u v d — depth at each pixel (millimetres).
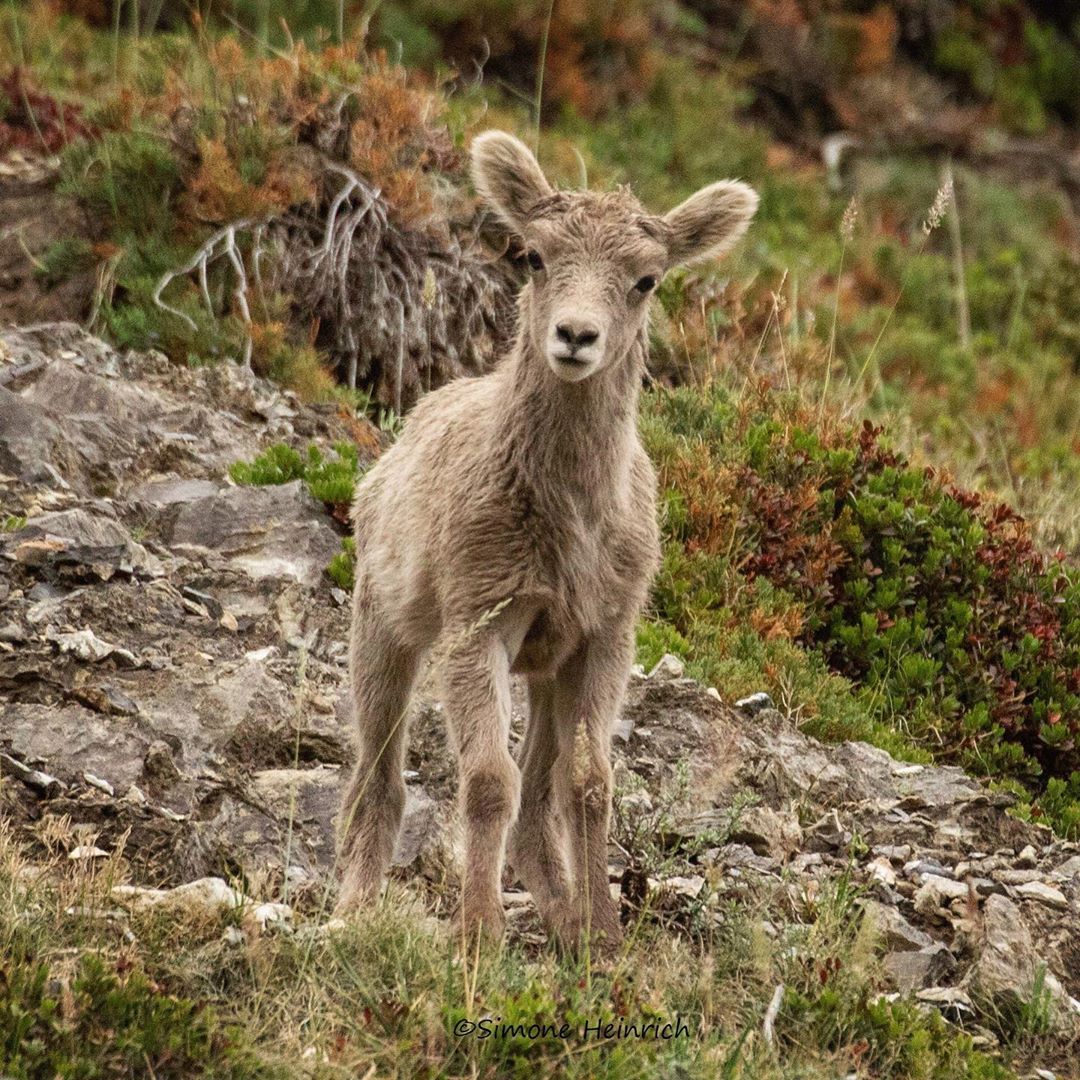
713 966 16516
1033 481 37469
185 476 28094
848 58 61156
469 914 16531
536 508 17734
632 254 18031
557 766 18438
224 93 36250
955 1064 16281
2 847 17109
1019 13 69875
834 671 27109
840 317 44531
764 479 29453
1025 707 26984
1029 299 51250
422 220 34781
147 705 21062
